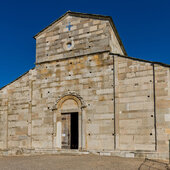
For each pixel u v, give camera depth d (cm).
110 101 2330
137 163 1812
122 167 1641
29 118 2656
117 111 2275
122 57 2364
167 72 2156
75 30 2648
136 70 2284
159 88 2161
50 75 2667
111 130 2275
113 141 2248
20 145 2652
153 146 2100
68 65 2598
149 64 2241
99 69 2441
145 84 2225
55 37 2738
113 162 1822
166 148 2052
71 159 1962
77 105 2462
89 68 2488
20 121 2711
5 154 2653
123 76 2325
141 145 2142
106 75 2398
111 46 2522
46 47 2761
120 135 2231
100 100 2373
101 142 2292
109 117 2305
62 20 2738
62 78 2598
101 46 2481
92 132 2342
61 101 2548
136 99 2233
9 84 2855
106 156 2158
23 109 2723
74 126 2495
